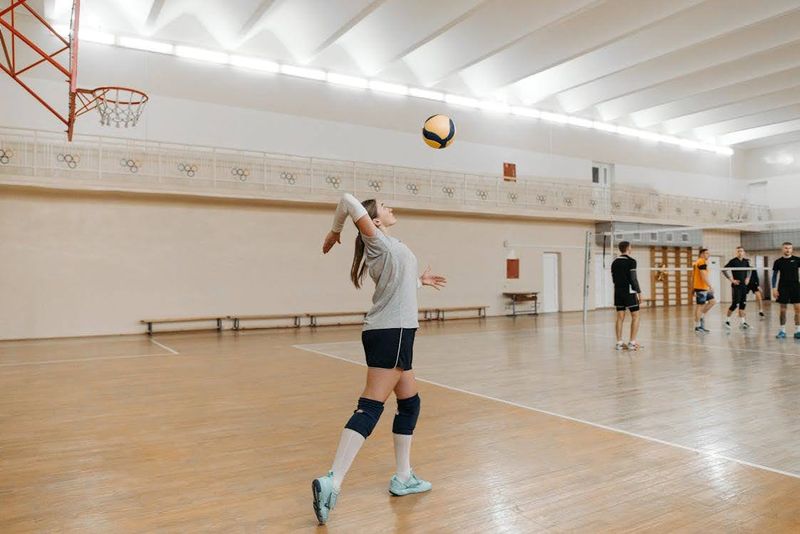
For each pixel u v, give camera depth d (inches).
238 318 549.6
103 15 515.8
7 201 469.7
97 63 513.3
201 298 538.9
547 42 629.9
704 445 153.1
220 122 561.9
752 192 1041.5
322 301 598.9
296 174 595.8
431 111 692.1
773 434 163.3
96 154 502.9
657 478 127.0
